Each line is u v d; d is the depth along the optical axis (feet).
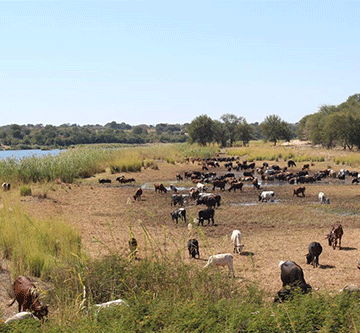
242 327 24.58
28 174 117.29
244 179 145.07
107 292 31.45
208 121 333.42
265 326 24.09
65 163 131.85
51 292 31.99
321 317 25.16
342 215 83.10
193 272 34.14
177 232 68.03
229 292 31.65
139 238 61.93
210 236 66.08
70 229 54.44
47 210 82.58
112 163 159.33
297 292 30.27
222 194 115.03
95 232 65.87
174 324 24.08
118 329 22.86
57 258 42.80
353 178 148.56
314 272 46.88
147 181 140.36
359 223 75.72
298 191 109.81
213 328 23.76
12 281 37.96
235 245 55.36
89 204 94.68
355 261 51.37
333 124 277.85
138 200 102.94
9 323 25.26
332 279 44.19
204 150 246.47
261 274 45.37
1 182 110.32
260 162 210.18
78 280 32.37
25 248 43.91
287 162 200.34
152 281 32.22
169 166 185.16
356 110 331.98
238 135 374.63
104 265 33.86
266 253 55.26
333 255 54.39
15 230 49.88
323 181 141.18
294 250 56.90
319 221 77.56
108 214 84.12
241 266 48.67
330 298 28.27
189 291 31.22
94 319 24.86
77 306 28.14
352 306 26.45
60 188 111.96
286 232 68.90
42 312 28.09
